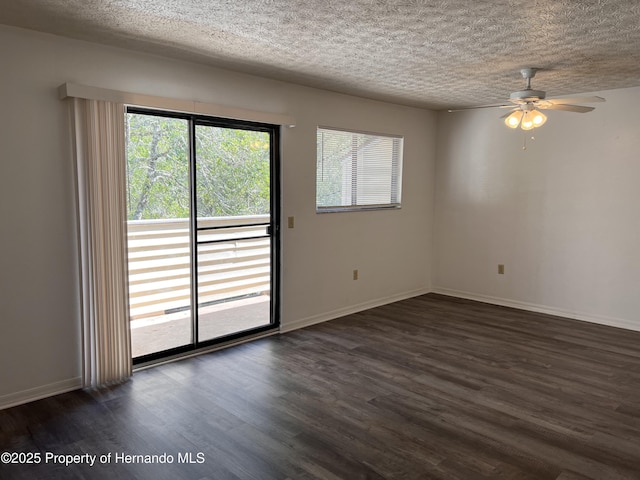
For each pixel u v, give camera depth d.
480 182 5.96
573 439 2.79
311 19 2.79
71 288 3.36
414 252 6.29
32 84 3.09
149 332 3.89
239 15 2.72
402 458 2.57
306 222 4.90
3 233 3.05
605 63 3.77
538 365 3.93
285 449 2.65
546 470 2.48
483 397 3.33
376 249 5.74
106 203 3.35
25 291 3.17
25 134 3.08
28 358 3.21
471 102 5.60
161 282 3.91
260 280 4.62
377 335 4.68
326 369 3.80
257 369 3.79
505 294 5.86
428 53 3.50
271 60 3.73
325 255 5.14
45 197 3.20
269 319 4.74
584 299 5.22
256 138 4.41
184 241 4.01
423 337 4.62
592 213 5.09
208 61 3.77
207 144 4.06
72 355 3.40
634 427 2.93
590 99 3.56
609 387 3.51
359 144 5.44
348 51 3.45
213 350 4.22
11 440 2.73
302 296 4.94
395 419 3.00
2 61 2.96
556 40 3.16
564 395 3.37
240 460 2.54
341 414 3.06
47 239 3.23
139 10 2.66
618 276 4.97
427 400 3.27
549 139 5.33
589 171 5.08
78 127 3.21
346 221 5.34
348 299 5.46
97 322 3.38
